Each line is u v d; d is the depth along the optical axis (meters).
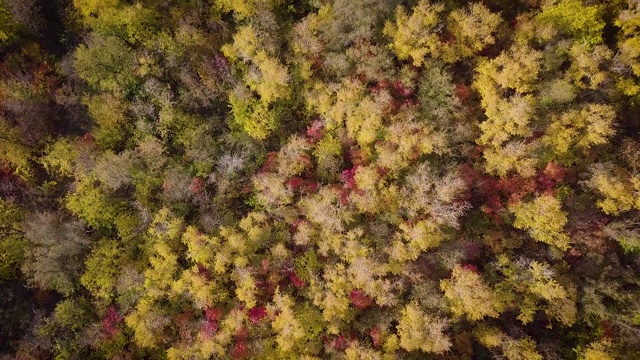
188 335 23.94
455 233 25.06
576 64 24.33
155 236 25.70
